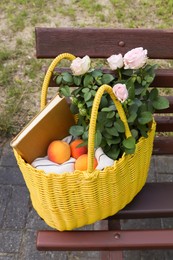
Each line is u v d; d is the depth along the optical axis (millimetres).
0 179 1954
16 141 1174
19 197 1881
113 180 1168
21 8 2955
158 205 1369
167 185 1430
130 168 1221
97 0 2979
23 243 1732
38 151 1258
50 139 1291
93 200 1182
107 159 1194
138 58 1198
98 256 1684
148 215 1366
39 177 1136
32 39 2711
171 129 1594
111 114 1180
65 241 1277
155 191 1408
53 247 1274
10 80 2455
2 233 1763
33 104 2318
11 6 2977
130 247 1275
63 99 1283
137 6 2924
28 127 1212
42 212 1271
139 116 1229
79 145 1241
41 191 1173
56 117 1280
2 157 2051
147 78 1261
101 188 1165
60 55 1273
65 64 2506
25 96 2357
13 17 2879
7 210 1839
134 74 1276
